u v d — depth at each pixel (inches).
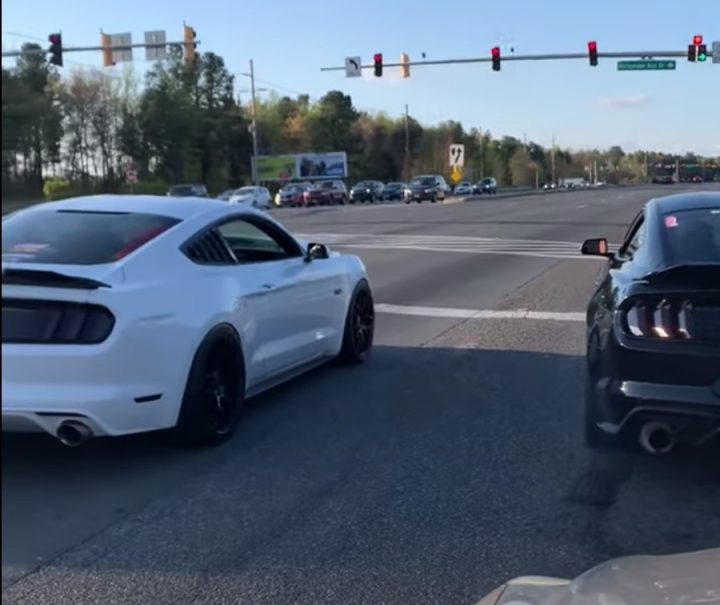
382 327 406.3
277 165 3506.4
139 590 148.9
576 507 187.9
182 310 212.7
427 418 256.1
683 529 176.7
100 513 182.2
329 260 306.3
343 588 150.5
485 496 194.2
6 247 210.4
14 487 195.8
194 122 2822.3
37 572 154.7
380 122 4709.6
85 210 233.8
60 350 190.4
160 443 229.5
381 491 197.2
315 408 266.7
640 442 190.9
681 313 186.9
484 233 1043.9
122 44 1333.7
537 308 459.8
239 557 162.6
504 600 107.1
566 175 6486.2
